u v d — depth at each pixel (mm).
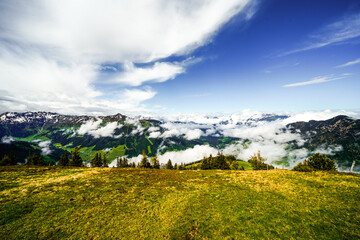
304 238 15766
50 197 24641
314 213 19844
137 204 24094
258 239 15992
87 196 25859
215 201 24766
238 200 24656
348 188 26375
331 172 37125
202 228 18094
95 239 16359
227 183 33906
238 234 16797
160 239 16625
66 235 16672
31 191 26609
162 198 26625
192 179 38250
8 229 16766
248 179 35938
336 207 20891
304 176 34625
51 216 19656
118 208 22578
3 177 33938
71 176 37156
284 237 16062
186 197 26812
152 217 20672
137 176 39594
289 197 24828
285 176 35844
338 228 16797
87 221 19172
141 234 17312
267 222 18500
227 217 19969
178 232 17609
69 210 21281
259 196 25812
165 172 46062
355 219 18062
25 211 20312
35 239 15773
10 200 22891
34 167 48031
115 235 17062
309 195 25031
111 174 40312
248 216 19922
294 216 19422
